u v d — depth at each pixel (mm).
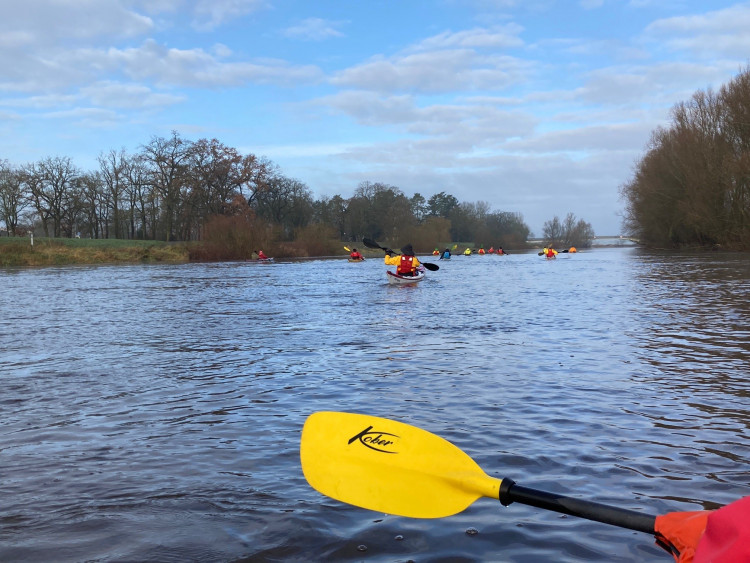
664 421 4766
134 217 69438
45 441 4465
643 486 3553
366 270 33438
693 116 44281
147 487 3619
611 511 2086
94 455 4168
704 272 23500
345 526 3131
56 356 7793
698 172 42250
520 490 2355
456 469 2639
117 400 5586
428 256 66188
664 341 8289
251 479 3736
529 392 5676
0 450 4285
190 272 32750
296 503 3396
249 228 54625
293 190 78562
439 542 2971
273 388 5980
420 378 6316
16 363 7359
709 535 1603
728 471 3756
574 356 7348
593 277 22891
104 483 3686
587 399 5414
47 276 30062
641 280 20391
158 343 8766
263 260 49656
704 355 7305
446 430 4598
